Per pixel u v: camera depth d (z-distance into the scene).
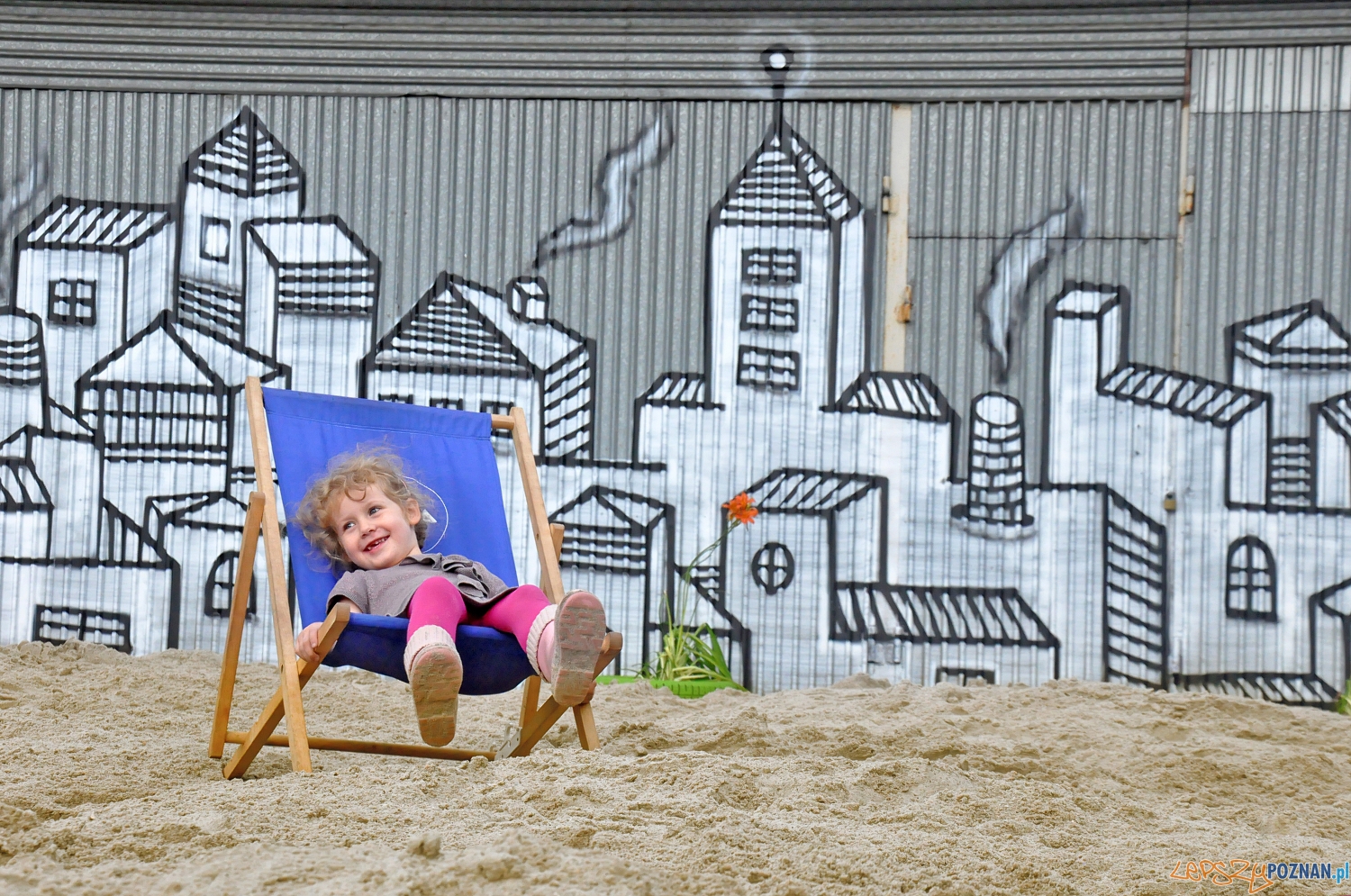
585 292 6.62
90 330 6.69
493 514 4.09
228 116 6.71
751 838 2.47
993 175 6.50
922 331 6.50
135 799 2.84
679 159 6.62
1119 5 6.44
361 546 3.60
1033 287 6.46
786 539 6.49
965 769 3.61
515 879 2.06
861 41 6.56
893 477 6.47
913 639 6.41
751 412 6.54
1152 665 6.29
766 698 5.67
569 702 3.24
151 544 6.61
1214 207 6.40
